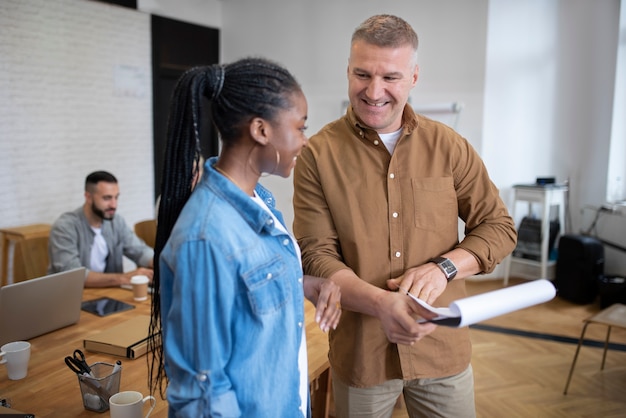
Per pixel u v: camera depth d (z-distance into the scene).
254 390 1.06
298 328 1.18
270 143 1.05
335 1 5.76
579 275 4.68
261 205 1.18
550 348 3.78
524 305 1.22
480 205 1.58
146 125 5.57
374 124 1.45
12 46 4.31
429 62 5.37
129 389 1.67
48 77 4.59
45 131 4.61
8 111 4.33
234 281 1.02
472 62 5.17
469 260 1.48
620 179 5.21
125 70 5.27
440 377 1.53
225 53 6.49
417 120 1.53
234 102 1.03
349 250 1.53
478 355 3.66
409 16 5.40
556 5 5.15
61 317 2.19
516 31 5.13
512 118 5.25
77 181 4.91
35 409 1.56
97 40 4.97
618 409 2.96
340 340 1.56
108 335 2.01
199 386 0.98
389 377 1.54
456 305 1.14
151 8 5.47
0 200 4.34
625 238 4.95
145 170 5.61
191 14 6.00
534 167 5.38
